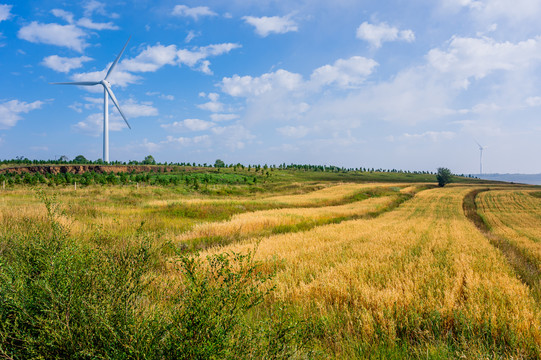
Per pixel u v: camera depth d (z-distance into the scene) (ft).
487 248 38.83
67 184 173.47
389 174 575.38
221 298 7.95
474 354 11.27
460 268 24.81
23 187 138.21
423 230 61.05
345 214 97.35
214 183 245.86
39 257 9.02
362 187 248.11
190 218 69.15
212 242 41.04
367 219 93.25
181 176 287.69
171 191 144.05
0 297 7.60
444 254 32.81
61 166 354.74
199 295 7.82
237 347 7.82
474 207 163.32
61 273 7.91
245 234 48.88
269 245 36.32
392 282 19.92
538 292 19.89
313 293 17.43
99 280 8.51
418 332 13.43
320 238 44.70
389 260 28.02
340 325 13.39
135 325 7.73
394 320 14.12
